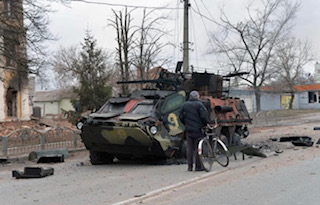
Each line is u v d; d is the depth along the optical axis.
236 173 9.85
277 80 42.03
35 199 7.46
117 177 9.77
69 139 16.45
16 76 25.91
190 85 14.79
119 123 11.01
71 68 47.88
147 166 11.67
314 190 7.63
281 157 12.64
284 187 7.99
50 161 13.38
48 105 58.22
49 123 26.84
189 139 10.23
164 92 12.39
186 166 11.25
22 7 19.31
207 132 11.52
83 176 10.11
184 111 10.19
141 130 10.70
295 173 9.55
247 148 12.60
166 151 11.23
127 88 19.72
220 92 16.30
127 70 19.83
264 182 8.55
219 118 13.84
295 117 40.81
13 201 7.35
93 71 28.25
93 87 27.66
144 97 12.41
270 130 25.67
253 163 11.56
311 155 12.77
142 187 8.33
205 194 7.52
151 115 11.26
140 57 20.92
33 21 19.39
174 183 8.64
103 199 7.28
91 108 27.70
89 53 28.91
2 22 19.61
